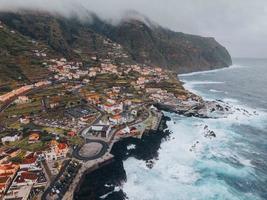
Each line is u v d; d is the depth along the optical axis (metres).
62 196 112.56
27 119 195.88
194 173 140.75
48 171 130.62
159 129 196.50
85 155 148.62
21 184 118.44
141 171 142.38
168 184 130.38
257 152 166.38
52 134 173.25
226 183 131.38
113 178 133.50
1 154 143.50
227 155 161.62
